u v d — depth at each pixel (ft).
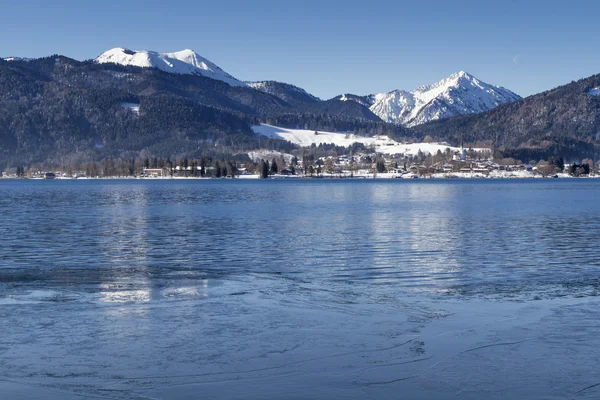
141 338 81.97
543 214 305.53
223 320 91.09
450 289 116.88
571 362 72.43
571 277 130.62
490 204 393.91
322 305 101.60
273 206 374.84
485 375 68.64
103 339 81.56
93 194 563.89
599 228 233.55
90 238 204.03
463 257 159.63
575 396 63.21
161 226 244.42
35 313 95.61
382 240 196.34
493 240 195.93
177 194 561.02
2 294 111.34
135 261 154.71
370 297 108.58
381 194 558.97
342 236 207.62
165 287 118.52
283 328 86.74
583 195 528.22
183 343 79.87
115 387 65.72
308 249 175.52
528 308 99.30
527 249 175.01
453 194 555.69
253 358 74.28
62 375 69.05
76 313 95.61
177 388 65.36
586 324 88.53
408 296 109.81
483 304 102.53
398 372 69.62
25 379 67.92
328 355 75.25
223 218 283.38
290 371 70.13
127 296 109.29
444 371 69.82
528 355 74.84
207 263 151.02
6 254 167.43
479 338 81.61
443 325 88.33
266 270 140.46
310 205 385.09
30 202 421.18
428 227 238.48
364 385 66.08
